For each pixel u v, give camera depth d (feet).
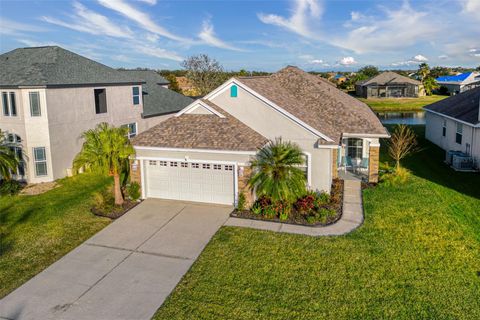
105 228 48.62
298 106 67.62
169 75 225.97
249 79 65.98
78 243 44.42
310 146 58.39
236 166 54.08
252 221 50.19
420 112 196.13
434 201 56.49
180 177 58.13
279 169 49.98
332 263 38.50
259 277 36.17
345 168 75.10
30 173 69.97
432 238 43.98
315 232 46.34
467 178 70.03
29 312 31.40
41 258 40.81
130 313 31.14
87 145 54.03
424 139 112.98
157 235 46.34
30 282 35.99
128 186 59.77
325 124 65.31
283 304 31.91
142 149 58.34
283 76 84.38
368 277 35.83
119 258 40.68
